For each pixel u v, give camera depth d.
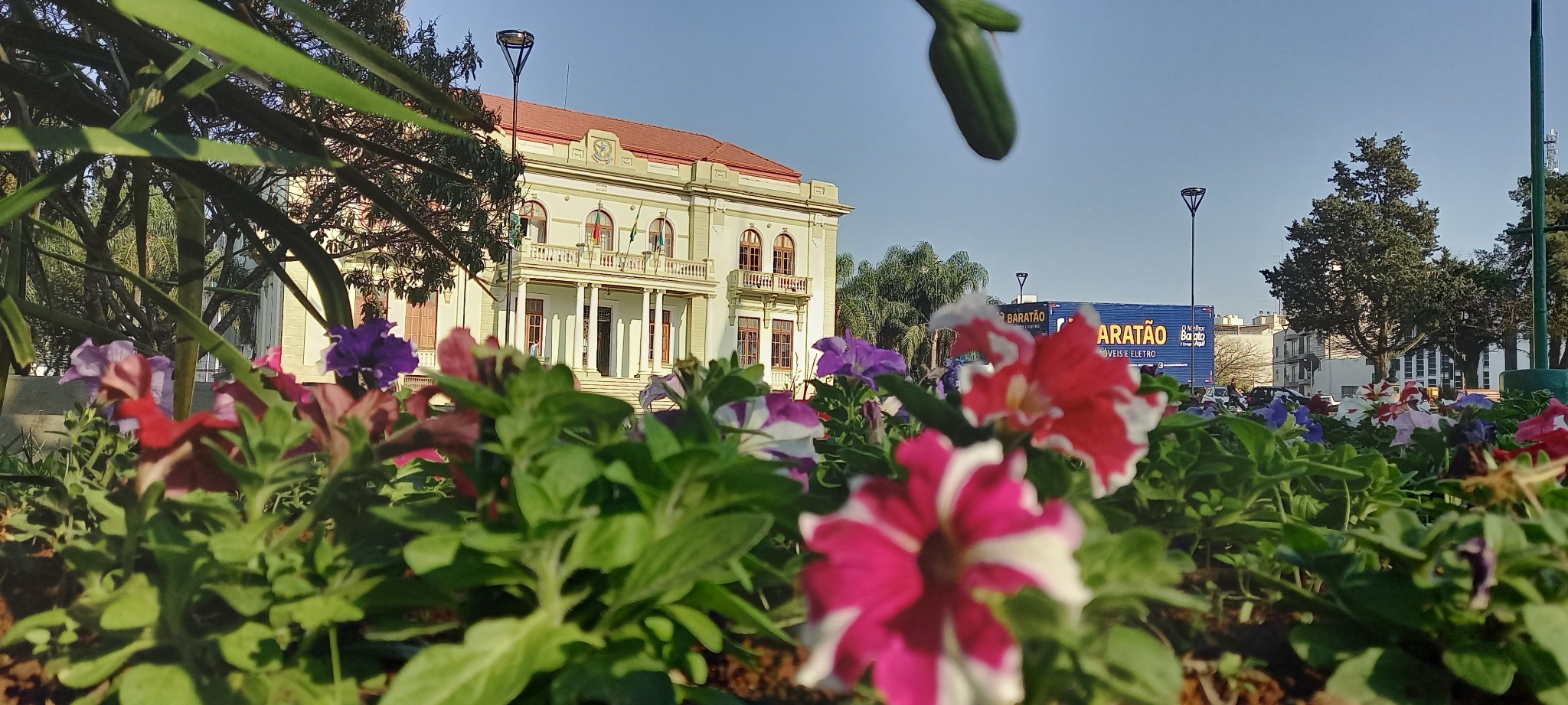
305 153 2.13
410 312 32.22
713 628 1.28
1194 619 1.58
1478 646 1.33
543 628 1.18
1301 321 46.41
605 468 1.20
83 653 1.37
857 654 0.84
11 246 2.08
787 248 40.91
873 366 2.76
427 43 12.77
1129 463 1.14
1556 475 1.60
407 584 1.32
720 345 39.00
